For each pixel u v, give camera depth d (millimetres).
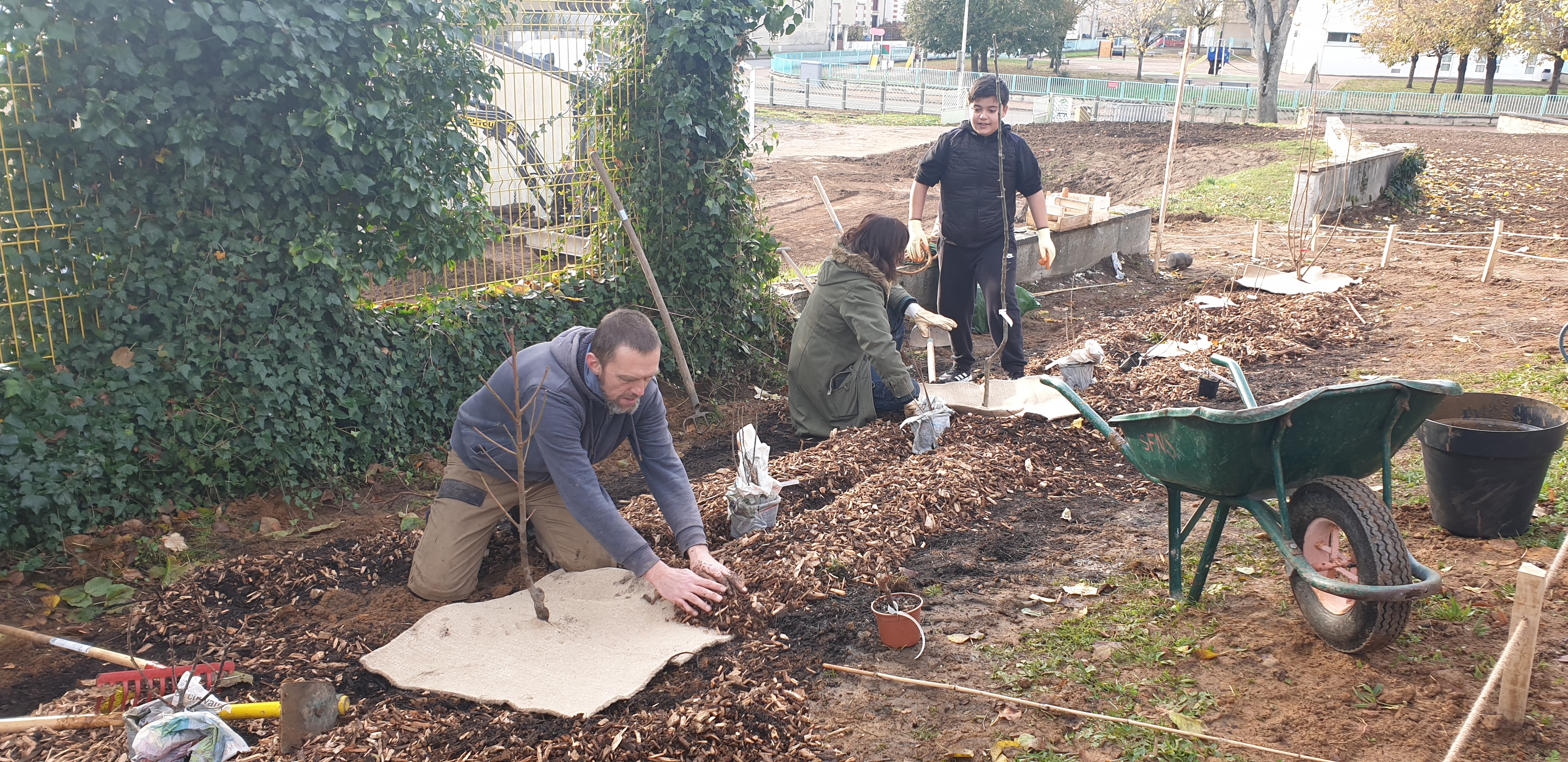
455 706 3305
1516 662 2941
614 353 3494
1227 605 3889
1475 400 4578
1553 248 11875
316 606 4055
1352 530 3215
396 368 5602
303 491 5195
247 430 5004
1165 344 8016
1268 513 3502
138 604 4094
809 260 12500
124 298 4633
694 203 7059
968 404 6328
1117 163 20297
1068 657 3572
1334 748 2992
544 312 6445
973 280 7023
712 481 5223
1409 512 4648
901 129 30844
